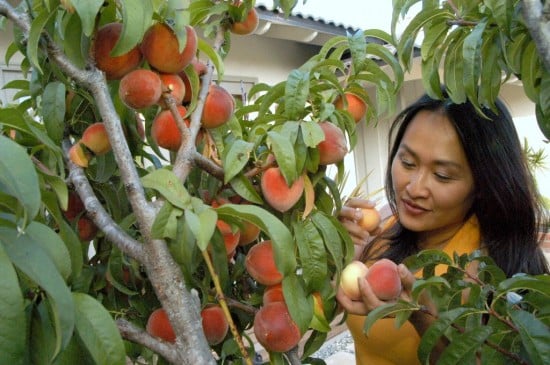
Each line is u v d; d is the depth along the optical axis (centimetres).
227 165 85
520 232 155
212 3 113
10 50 113
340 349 410
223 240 85
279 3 129
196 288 102
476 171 146
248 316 111
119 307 118
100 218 81
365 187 642
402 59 117
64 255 62
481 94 110
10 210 60
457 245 161
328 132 93
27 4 86
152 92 83
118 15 88
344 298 98
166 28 84
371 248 190
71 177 90
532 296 86
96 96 79
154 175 76
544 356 73
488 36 104
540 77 103
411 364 163
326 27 408
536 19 71
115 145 77
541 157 572
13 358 46
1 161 50
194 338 71
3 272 47
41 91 110
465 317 94
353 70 108
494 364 85
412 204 152
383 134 624
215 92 97
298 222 92
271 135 85
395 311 93
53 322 60
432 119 144
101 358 61
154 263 73
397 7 110
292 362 90
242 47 441
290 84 95
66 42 78
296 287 86
